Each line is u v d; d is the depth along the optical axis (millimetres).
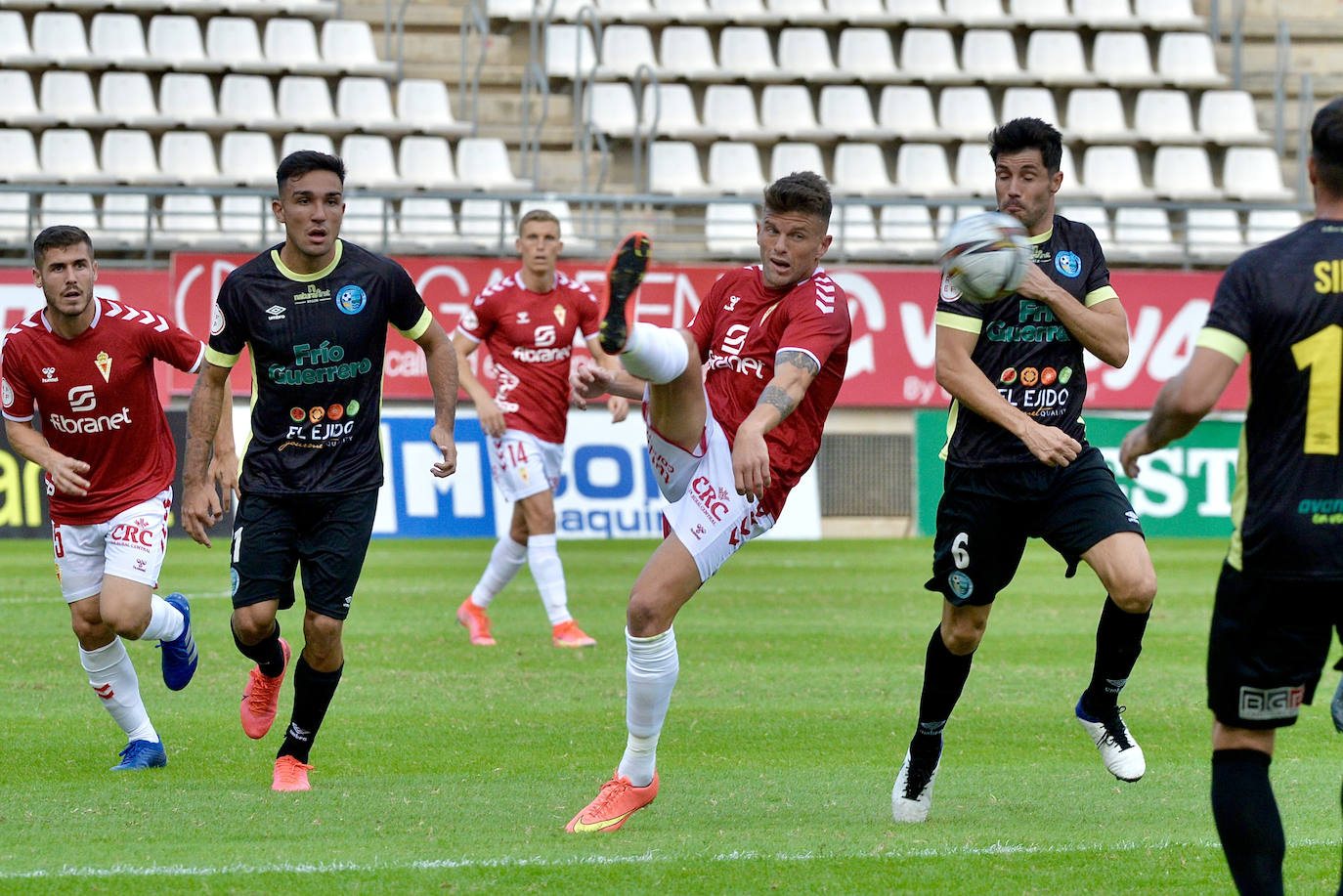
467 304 58000
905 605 40281
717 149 73625
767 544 57688
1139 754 18844
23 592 40750
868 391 60500
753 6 81625
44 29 73812
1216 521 60594
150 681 28328
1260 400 12797
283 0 77438
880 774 20625
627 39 78688
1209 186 74812
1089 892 14641
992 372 17891
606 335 15227
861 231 71625
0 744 22453
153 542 20734
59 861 15500
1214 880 15047
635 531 58156
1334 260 12547
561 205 68938
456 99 77500
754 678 28859
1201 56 81062
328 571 19141
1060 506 17656
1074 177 76875
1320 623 12914
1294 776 20547
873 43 79438
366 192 59031
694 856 15875
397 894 14328
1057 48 80188
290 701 26672
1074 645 33656
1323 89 81938
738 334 17547
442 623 36500
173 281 57031
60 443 20734
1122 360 17828
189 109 72688
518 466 32938
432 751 22031
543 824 17484
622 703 26234
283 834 16844
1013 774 20734
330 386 19094
